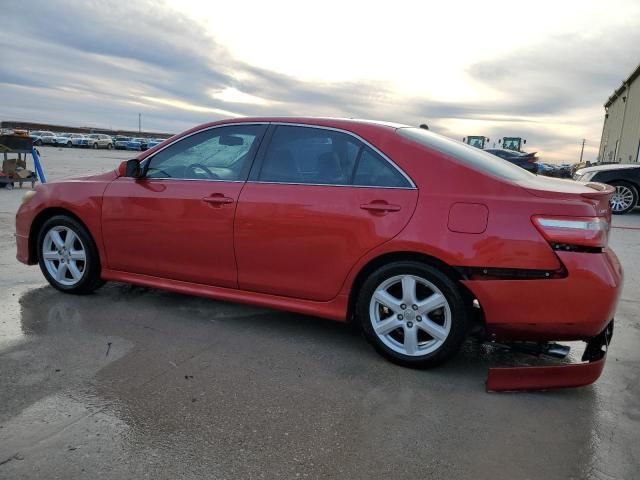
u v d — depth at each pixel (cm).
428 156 326
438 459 238
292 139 367
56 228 448
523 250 291
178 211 389
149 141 6975
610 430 267
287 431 256
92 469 222
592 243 284
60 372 309
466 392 303
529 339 306
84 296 451
